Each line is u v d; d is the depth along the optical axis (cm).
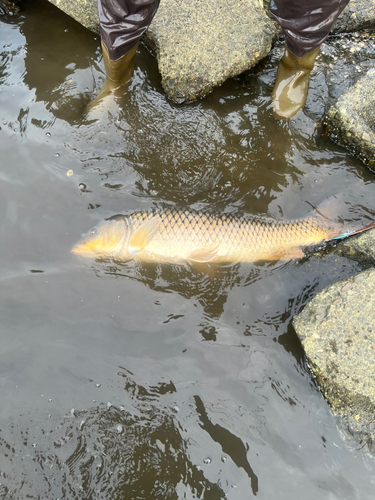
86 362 106
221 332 111
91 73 144
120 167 128
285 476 96
